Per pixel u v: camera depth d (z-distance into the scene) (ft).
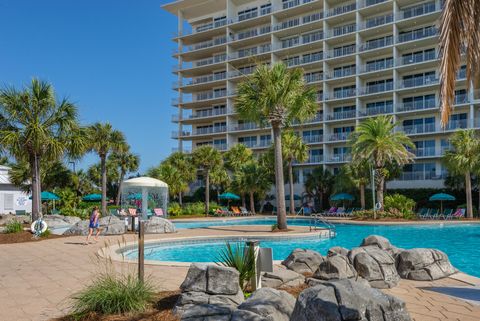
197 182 188.34
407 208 99.09
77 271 30.53
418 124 148.36
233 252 22.44
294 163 166.30
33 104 62.85
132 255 45.73
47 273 29.86
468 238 65.92
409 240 63.31
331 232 64.39
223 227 76.95
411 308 19.79
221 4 201.77
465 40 15.90
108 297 18.19
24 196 118.32
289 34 183.73
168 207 119.34
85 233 59.88
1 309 20.08
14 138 60.95
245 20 189.47
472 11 15.74
